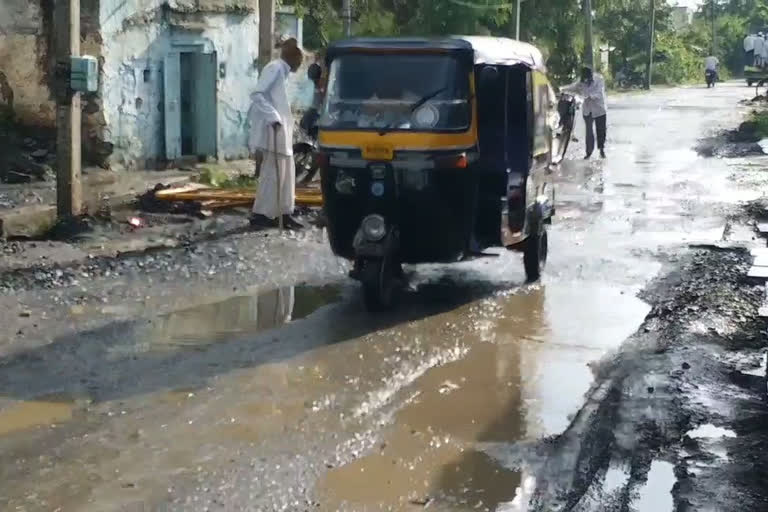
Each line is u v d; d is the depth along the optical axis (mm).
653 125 33156
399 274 10211
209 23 19594
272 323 8938
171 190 14758
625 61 68375
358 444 6281
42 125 17734
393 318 9234
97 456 5984
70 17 11969
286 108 12805
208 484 5645
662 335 8641
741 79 90438
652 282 10656
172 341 8281
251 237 12414
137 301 9484
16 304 9156
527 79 10234
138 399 6941
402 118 9414
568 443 6328
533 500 5570
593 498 5586
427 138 9281
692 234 13438
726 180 19109
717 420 6723
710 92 59156
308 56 24141
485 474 5898
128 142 17984
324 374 7594
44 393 7000
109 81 17500
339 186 9508
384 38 9875
